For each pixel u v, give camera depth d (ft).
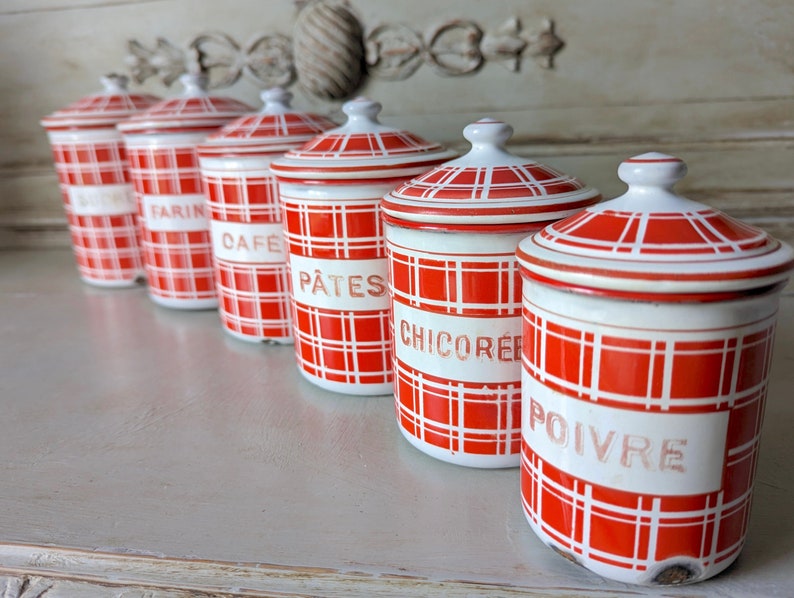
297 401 1.74
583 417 0.97
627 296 0.88
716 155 2.60
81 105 2.59
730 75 2.51
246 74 2.90
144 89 3.05
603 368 0.93
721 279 0.85
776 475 1.33
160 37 2.94
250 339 2.13
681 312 0.87
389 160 1.55
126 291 2.76
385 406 1.70
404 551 1.14
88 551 1.16
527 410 1.10
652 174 0.99
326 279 1.65
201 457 1.48
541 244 1.01
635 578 1.02
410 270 1.30
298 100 2.88
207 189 2.07
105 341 2.22
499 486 1.33
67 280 2.93
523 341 1.09
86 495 1.35
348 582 1.09
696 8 2.46
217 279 2.19
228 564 1.12
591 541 1.02
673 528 0.97
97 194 2.62
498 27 2.61
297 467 1.43
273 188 1.94
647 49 2.54
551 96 2.66
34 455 1.52
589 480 0.99
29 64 3.12
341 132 1.65
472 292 1.24
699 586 1.03
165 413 1.70
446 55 2.67
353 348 1.69
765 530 1.16
